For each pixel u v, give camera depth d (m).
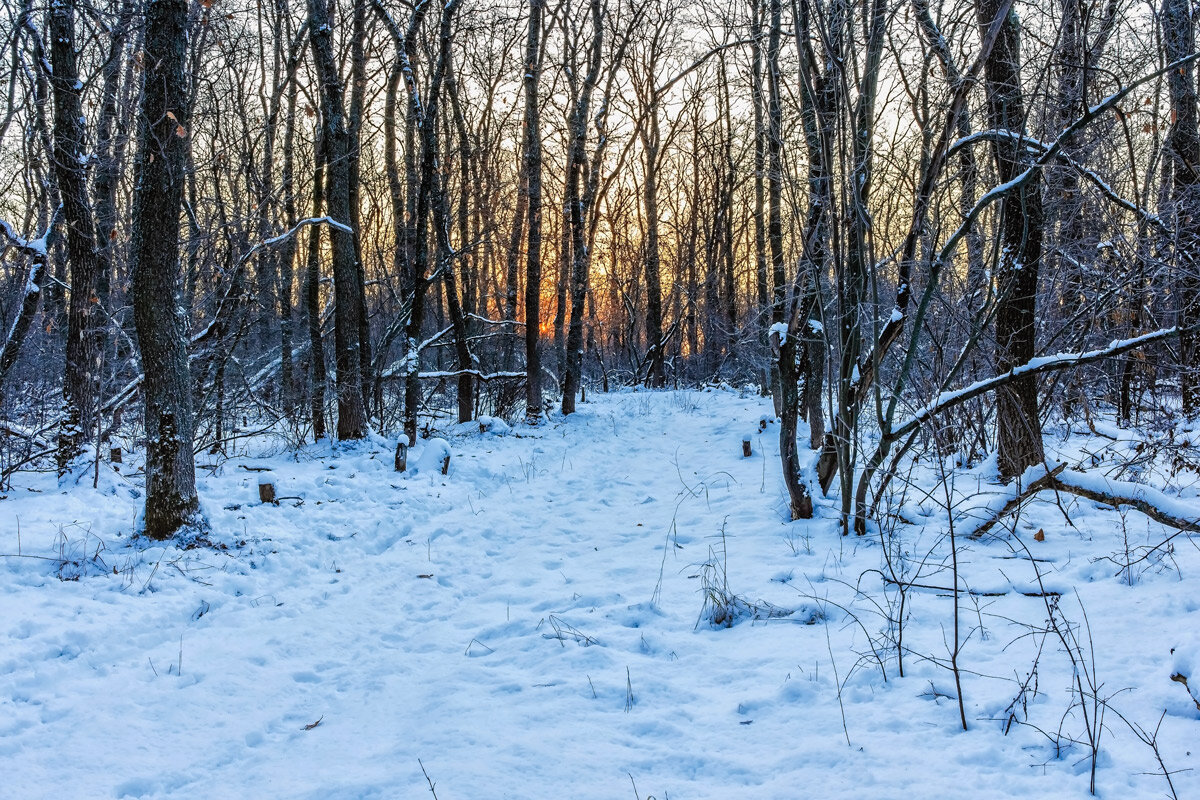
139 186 7.02
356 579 7.04
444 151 19.66
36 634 5.12
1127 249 8.40
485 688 4.55
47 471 9.24
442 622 5.93
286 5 15.59
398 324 14.27
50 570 6.20
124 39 10.36
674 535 7.96
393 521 8.84
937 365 8.84
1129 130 8.20
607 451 13.56
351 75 13.97
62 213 9.40
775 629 5.04
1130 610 4.46
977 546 6.24
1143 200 8.98
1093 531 6.20
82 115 9.29
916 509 7.48
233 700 4.66
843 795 3.05
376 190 21.38
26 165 14.64
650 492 10.33
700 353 32.59
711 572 6.41
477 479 11.16
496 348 21.59
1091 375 10.00
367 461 11.22
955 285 9.09
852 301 7.25
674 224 33.03
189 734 4.25
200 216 14.82
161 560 6.65
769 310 14.11
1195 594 4.45
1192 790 2.79
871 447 9.44
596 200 20.95
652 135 25.36
